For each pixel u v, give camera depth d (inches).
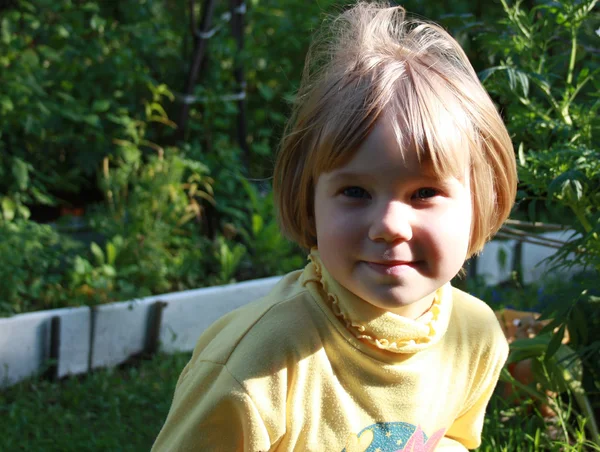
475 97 54.6
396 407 56.3
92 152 179.8
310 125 53.2
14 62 167.0
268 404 52.9
